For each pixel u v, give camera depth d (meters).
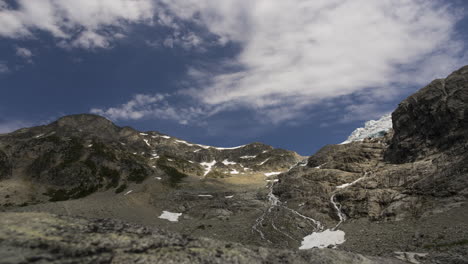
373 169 99.38
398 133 102.69
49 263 25.81
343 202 83.69
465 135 76.00
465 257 42.94
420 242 53.56
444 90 91.62
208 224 91.31
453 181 66.56
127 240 32.91
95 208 99.94
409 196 71.62
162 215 103.00
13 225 31.61
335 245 64.50
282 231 78.31
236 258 33.88
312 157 136.25
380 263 40.94
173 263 30.08
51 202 110.19
